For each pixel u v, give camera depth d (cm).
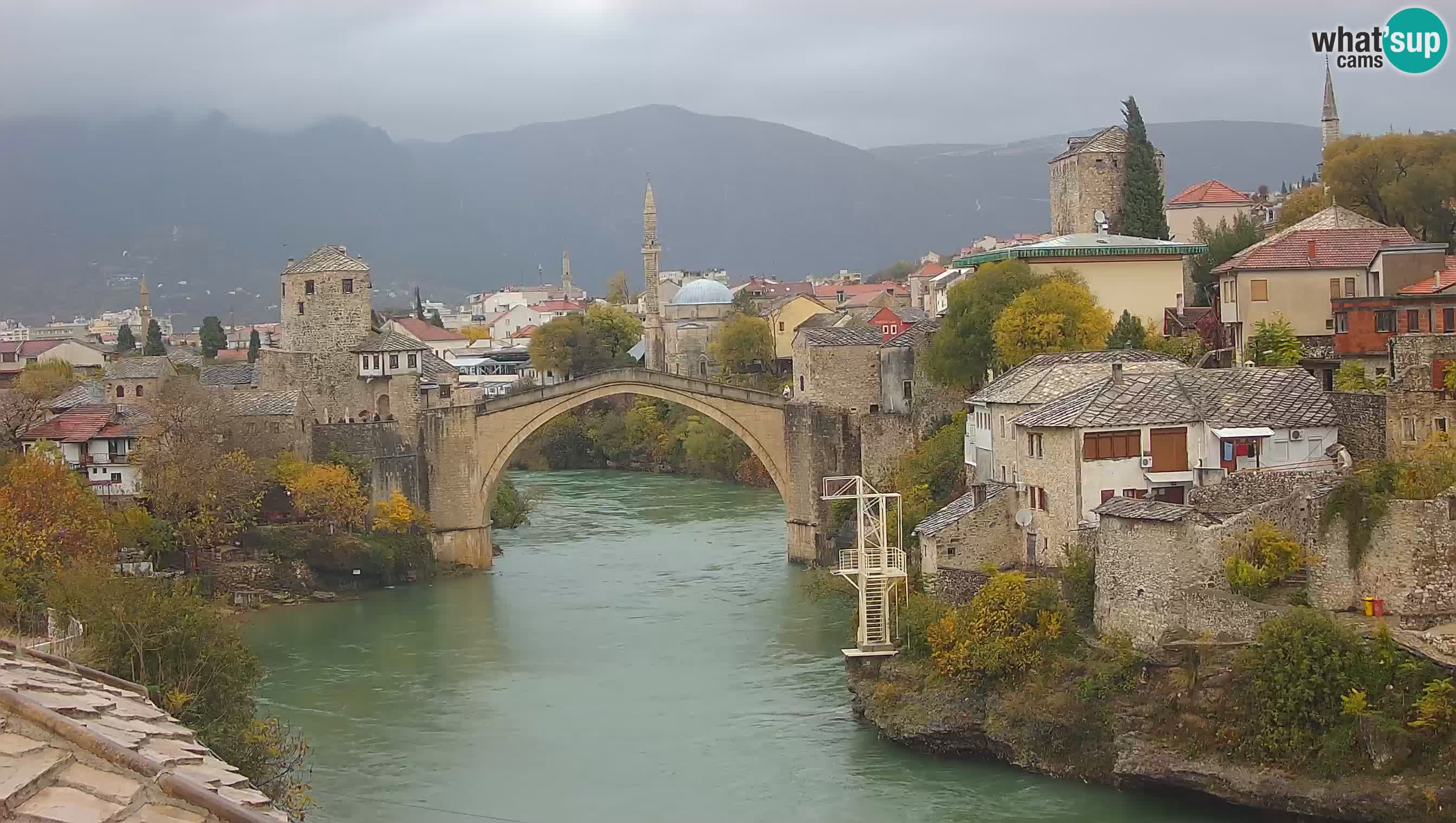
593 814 6494
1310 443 7888
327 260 14375
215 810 2002
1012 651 6994
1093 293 12400
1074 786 6500
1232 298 10556
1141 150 15175
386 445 13738
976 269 13062
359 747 7569
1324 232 10712
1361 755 5753
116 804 1995
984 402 9369
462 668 9219
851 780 6775
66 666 3081
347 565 11962
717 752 7306
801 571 12206
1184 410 7938
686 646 9550
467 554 13112
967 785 6612
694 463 19888
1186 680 6359
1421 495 6325
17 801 1972
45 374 16262
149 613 6500
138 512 11219
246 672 6800
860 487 7906
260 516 12362
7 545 9112
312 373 14288
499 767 7188
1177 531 6631
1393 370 7962
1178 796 6241
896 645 7788
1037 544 8306
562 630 10219
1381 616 6197
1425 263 9981
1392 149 12912
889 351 13038
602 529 15062
